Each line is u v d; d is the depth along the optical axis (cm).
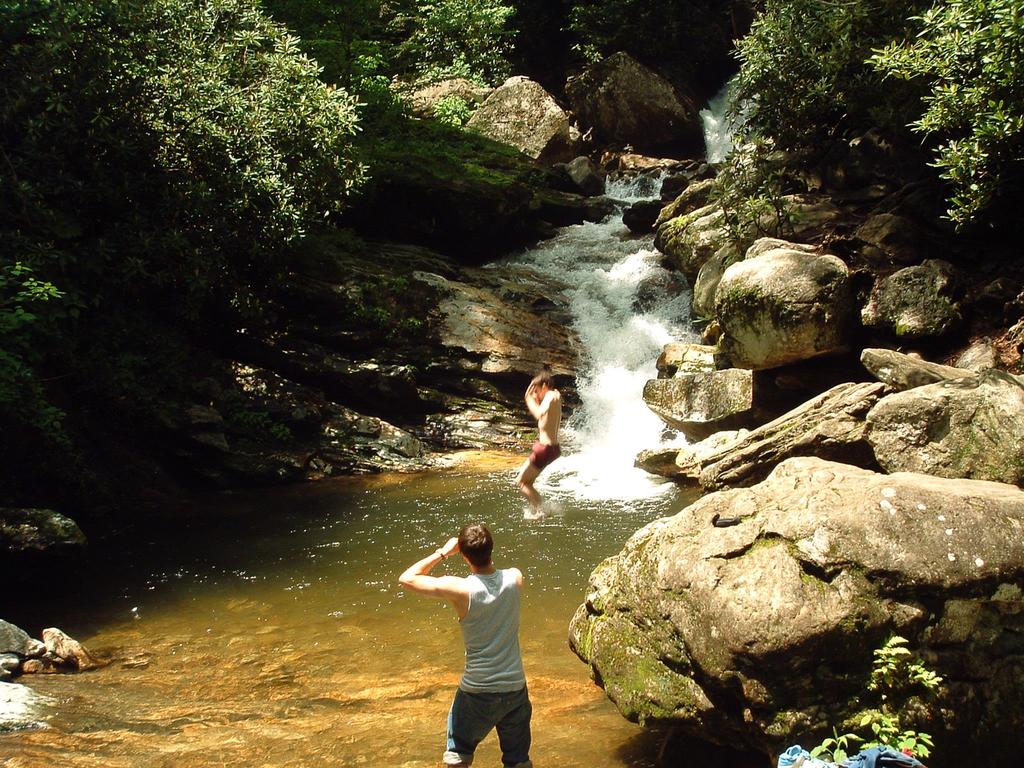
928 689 431
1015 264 1095
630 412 1570
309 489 1370
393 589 916
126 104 1333
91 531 1166
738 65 2727
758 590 452
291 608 873
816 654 434
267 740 558
